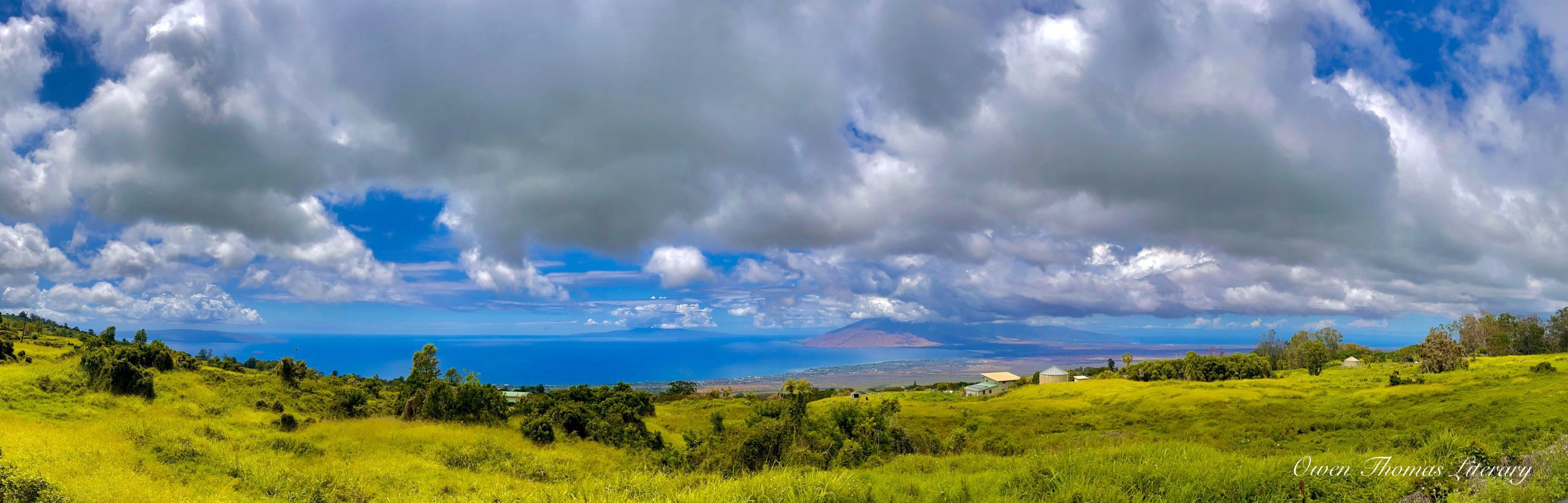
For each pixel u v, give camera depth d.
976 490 13.19
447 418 44.78
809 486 12.64
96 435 27.38
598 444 43.25
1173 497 11.37
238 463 25.75
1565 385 49.44
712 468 26.14
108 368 41.06
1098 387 103.62
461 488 25.06
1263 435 47.56
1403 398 58.56
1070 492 11.66
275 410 46.78
